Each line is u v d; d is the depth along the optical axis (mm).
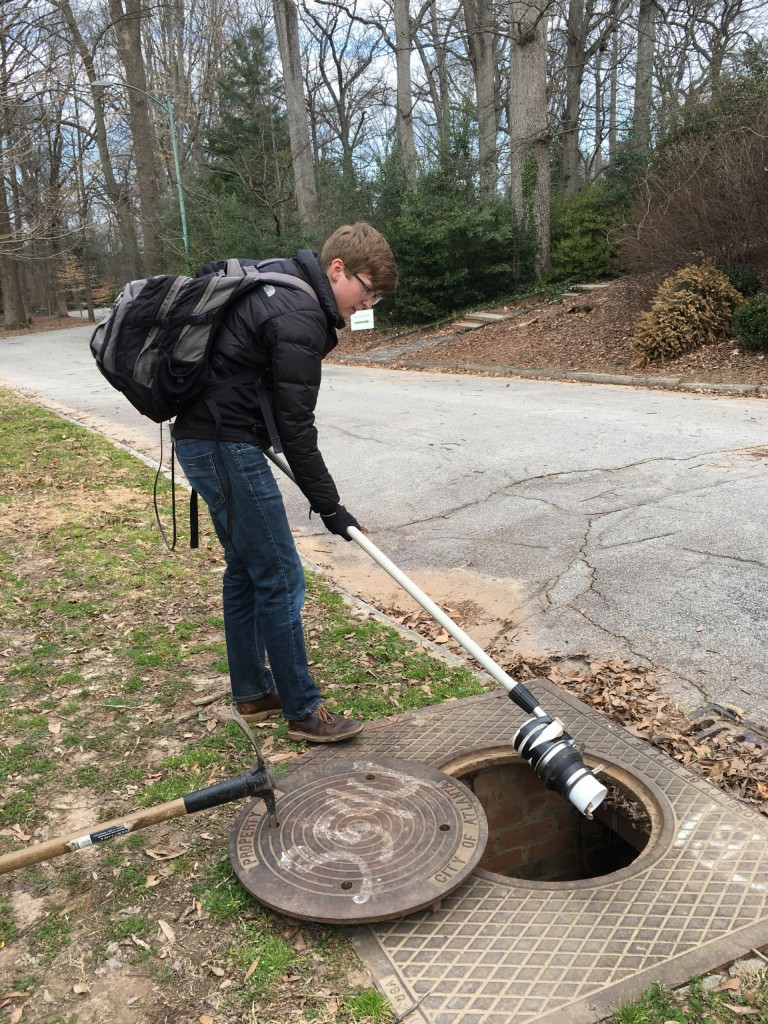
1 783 2842
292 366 2516
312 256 2668
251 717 3225
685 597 4254
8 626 4215
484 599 4520
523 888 2229
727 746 2971
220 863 2391
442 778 2648
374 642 3928
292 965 2002
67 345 30938
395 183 21609
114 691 3496
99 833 2172
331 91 35938
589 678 3555
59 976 2018
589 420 9172
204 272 2654
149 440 9906
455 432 8992
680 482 6273
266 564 2814
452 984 1911
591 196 19828
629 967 1936
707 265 13094
